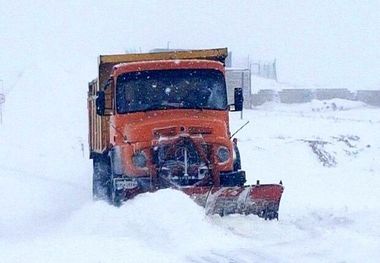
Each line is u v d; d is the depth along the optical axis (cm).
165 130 1358
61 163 2930
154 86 1449
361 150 3081
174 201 1173
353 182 2122
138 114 1432
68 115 4569
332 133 3484
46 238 1209
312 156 2878
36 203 1800
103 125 1661
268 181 2238
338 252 959
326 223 1242
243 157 2780
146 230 1150
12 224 1487
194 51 1608
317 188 1978
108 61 1622
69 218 1436
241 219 1264
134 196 1323
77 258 980
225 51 1614
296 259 927
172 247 1043
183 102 1445
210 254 983
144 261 944
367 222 1215
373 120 4412
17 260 990
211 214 1287
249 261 927
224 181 1355
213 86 1462
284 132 3494
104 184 1652
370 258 910
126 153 1356
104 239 1127
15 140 3825
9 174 2480
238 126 3691
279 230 1181
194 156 1332
